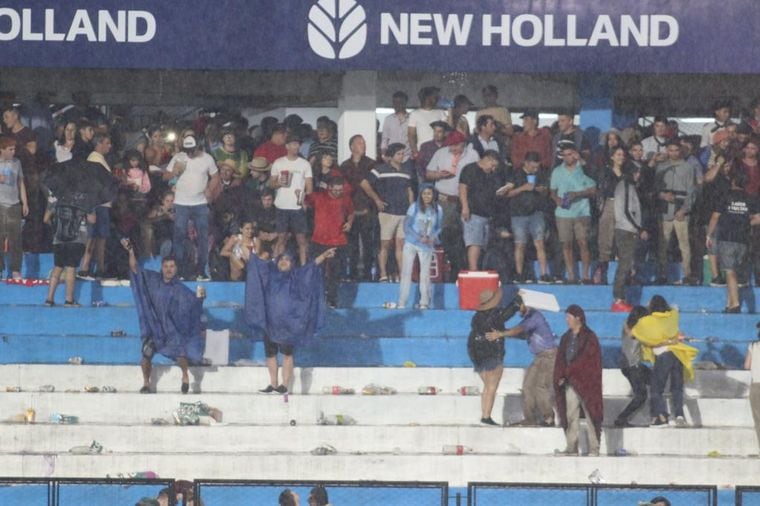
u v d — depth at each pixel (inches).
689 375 2842.0
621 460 2726.4
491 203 3228.3
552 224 3334.2
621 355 2856.8
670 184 3307.1
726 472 2728.8
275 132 3388.3
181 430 2800.2
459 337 3149.6
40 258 3380.9
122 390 2970.0
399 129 3435.0
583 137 3385.8
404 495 2455.7
